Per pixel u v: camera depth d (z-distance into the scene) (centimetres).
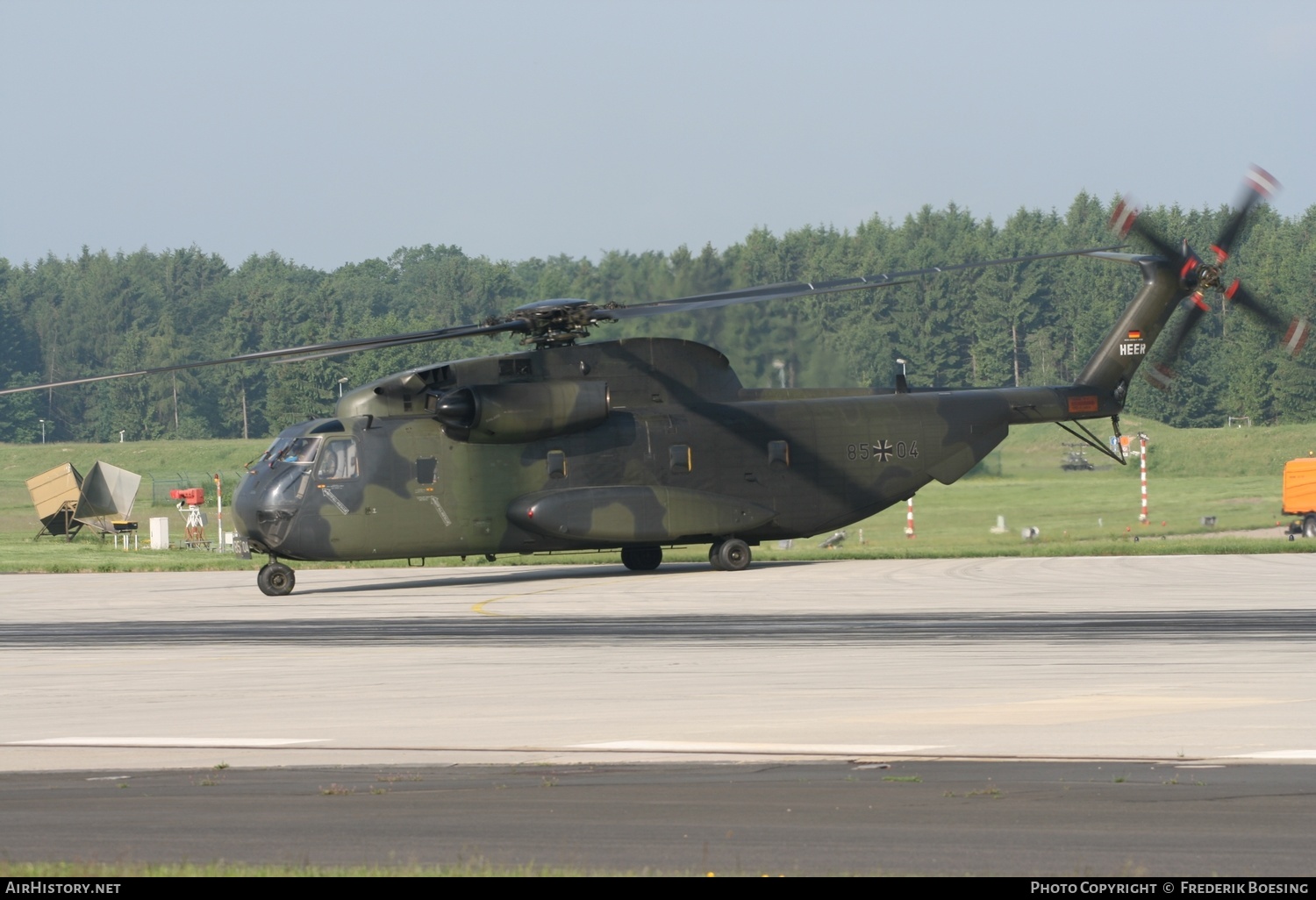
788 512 8425
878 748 2948
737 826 2248
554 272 18400
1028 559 9019
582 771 2762
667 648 4816
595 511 7944
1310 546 9300
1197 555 9119
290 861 2039
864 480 8575
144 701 3834
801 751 2934
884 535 12206
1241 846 2100
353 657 4762
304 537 7600
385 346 6688
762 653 4638
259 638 5478
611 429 8088
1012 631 5166
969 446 8775
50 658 4909
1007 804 2405
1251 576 7444
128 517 15475
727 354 11525
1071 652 4512
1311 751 2872
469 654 4788
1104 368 9050
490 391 7756
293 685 4097
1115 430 9156
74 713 3641
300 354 6297
